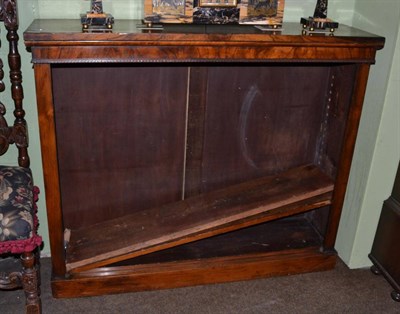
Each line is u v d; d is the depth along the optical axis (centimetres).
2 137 165
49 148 156
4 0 150
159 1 160
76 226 196
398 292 186
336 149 192
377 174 188
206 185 204
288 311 180
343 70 183
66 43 141
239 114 194
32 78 171
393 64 171
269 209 185
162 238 177
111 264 183
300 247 199
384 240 194
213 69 184
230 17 167
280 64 189
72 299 180
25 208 149
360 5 186
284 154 207
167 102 185
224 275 191
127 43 144
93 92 176
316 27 162
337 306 184
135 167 192
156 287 187
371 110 184
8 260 175
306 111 202
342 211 207
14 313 173
